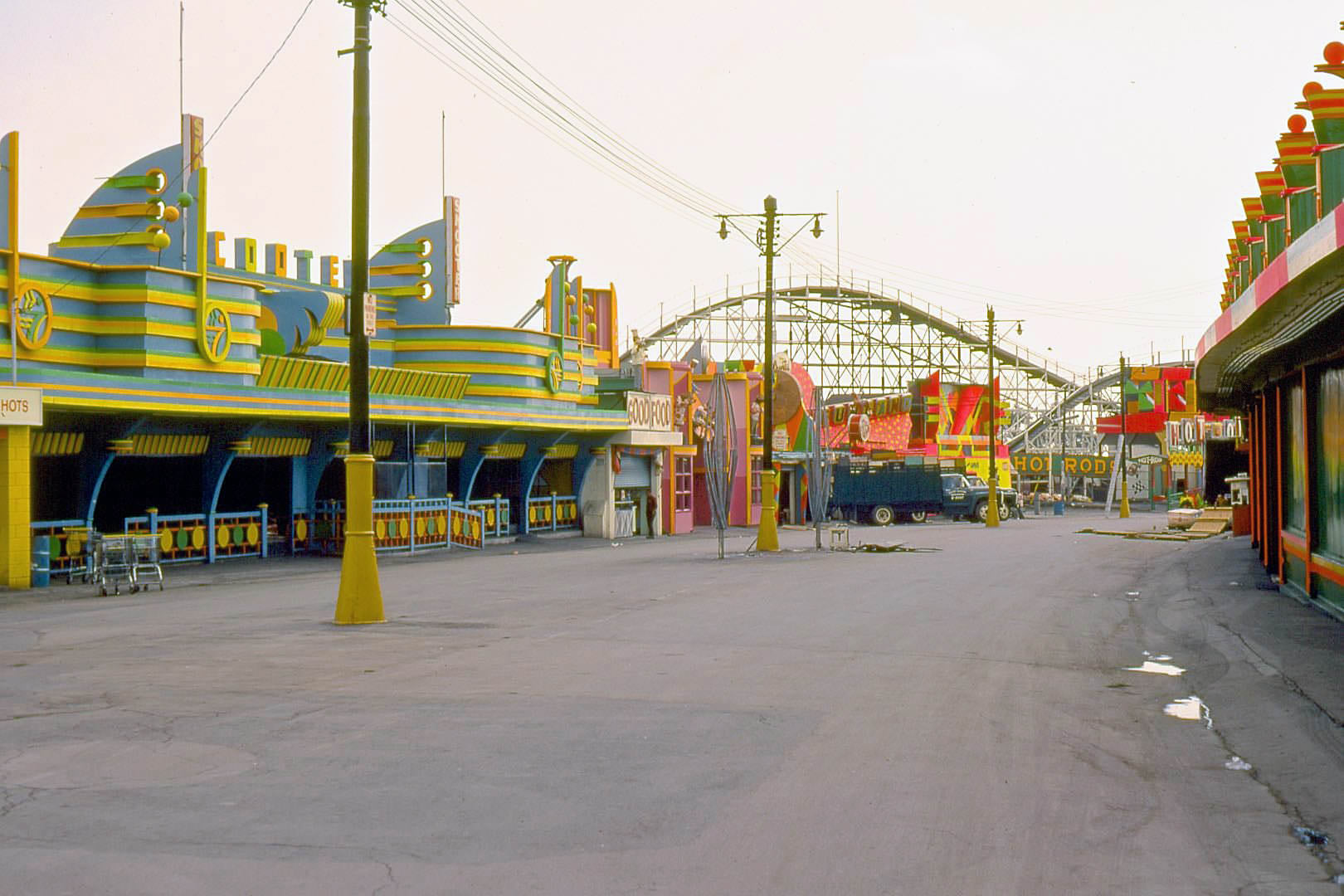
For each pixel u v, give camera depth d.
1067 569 27.33
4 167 23.64
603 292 51.22
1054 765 8.19
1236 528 40.38
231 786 7.37
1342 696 10.46
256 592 22.31
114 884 5.61
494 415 36.59
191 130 27.81
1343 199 10.77
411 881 5.67
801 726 9.33
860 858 6.09
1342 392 15.37
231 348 28.19
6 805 6.96
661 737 8.88
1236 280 20.47
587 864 5.94
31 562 23.25
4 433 22.59
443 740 8.71
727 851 6.17
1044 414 102.88
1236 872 5.97
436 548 35.56
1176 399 88.06
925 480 62.75
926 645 14.19
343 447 32.38
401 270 40.16
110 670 12.05
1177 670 12.68
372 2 17.17
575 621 16.56
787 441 60.38
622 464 47.03
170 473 30.39
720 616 17.31
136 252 27.69
